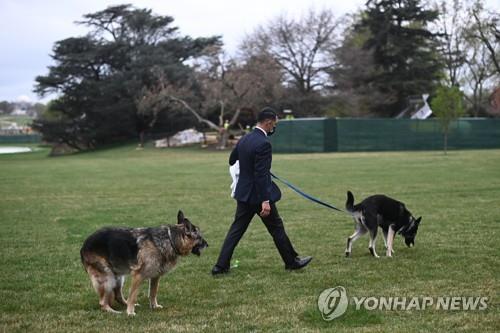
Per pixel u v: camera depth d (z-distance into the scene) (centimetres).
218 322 529
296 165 2598
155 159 3678
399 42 5162
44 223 1124
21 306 591
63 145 6078
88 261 572
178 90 5062
